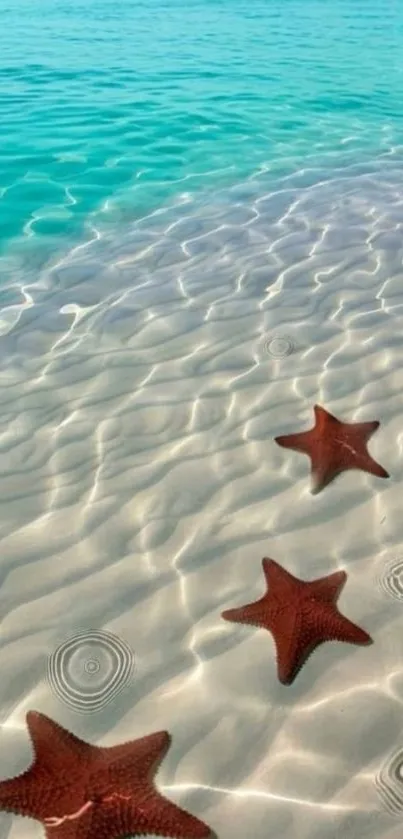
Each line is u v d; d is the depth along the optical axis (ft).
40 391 18.37
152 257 25.31
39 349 20.13
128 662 11.94
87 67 50.65
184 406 17.70
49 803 8.69
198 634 12.36
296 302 22.08
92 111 40.83
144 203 29.73
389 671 11.66
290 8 82.43
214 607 12.81
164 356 19.65
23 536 14.24
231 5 83.92
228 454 16.16
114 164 33.60
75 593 13.10
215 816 9.91
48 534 14.28
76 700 11.38
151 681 11.66
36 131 37.60
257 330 20.68
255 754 10.64
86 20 69.97
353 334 20.34
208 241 26.32
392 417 17.07
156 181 31.83
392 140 36.99
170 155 34.73
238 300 22.29
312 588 11.92
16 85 45.80
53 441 16.67
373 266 24.16
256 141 36.68
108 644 12.22
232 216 28.37
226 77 48.80
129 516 14.67
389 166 33.37
